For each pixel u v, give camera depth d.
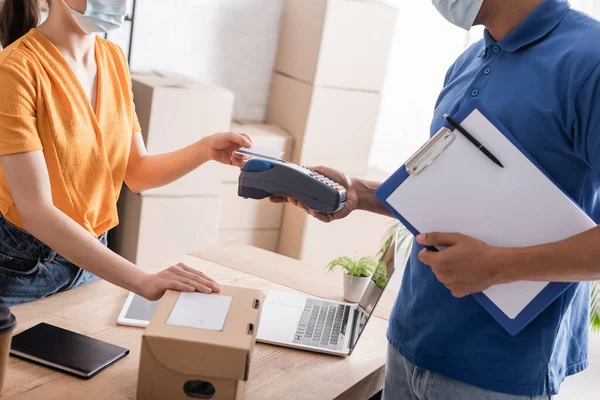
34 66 1.59
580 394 3.25
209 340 1.23
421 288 1.45
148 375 1.24
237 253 2.15
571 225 1.24
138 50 3.16
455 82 1.51
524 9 1.34
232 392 1.23
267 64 3.57
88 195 1.77
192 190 3.01
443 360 1.40
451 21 1.44
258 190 1.61
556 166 1.29
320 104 3.34
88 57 1.76
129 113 1.89
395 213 1.34
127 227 2.99
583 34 1.28
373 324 1.83
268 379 1.45
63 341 1.43
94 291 1.74
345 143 3.49
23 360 1.37
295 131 3.43
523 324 1.29
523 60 1.33
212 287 1.47
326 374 1.52
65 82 1.67
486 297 1.30
